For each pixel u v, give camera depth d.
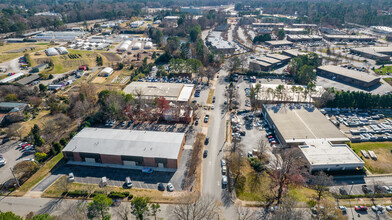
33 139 106.75
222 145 105.19
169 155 91.44
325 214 69.06
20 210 74.44
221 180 85.62
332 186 84.19
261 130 117.62
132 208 68.06
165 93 147.25
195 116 127.50
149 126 120.12
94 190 81.56
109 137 102.12
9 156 99.56
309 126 112.56
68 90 162.00
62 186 82.38
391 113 133.88
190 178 86.94
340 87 164.00
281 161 94.81
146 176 88.62
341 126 121.81
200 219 66.81
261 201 76.81
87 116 126.44
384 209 74.06
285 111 125.19
